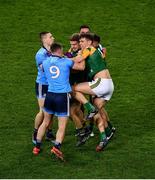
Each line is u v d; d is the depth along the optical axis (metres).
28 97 47.12
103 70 38.44
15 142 39.75
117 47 56.41
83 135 39.03
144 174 35.44
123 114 44.19
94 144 39.62
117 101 46.44
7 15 61.62
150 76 51.06
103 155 37.94
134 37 58.06
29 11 62.28
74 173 35.69
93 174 35.50
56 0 64.12
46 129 38.56
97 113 38.44
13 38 57.78
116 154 38.03
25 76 51.06
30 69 52.34
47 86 39.09
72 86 38.44
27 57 54.53
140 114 44.12
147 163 36.75
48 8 62.72
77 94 38.22
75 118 38.88
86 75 38.72
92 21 60.62
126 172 35.69
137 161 37.03
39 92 39.28
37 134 38.06
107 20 60.78
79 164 36.78
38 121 39.00
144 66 53.00
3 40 57.47
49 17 61.28
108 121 40.12
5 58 54.31
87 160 37.31
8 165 36.69
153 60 54.06
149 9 62.62
